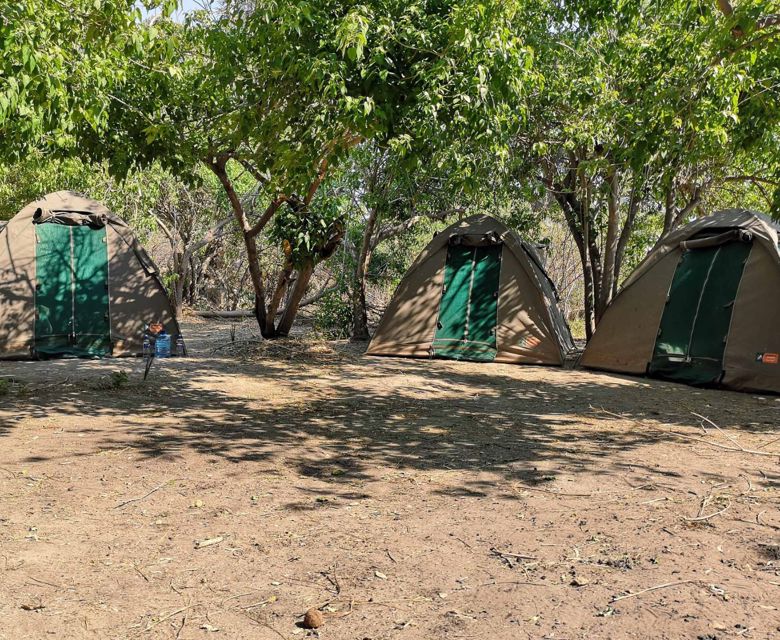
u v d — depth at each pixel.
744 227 9.92
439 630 2.86
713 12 9.09
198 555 3.66
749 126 9.37
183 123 10.77
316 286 21.72
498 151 8.35
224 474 5.12
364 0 7.75
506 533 3.93
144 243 20.83
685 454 5.80
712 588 3.15
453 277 12.45
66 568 3.50
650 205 15.56
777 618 2.87
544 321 11.87
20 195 18.56
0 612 3.05
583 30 11.62
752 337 9.44
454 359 12.12
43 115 7.67
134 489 4.75
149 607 3.10
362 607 3.07
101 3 6.80
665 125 9.34
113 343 11.84
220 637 2.84
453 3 7.89
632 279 11.02
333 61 7.19
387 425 6.98
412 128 8.12
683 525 4.00
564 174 13.98
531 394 8.95
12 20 5.89
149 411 7.44
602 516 4.19
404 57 7.79
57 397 8.07
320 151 8.55
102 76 7.61
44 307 11.52
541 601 3.08
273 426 6.84
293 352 12.44
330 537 3.89
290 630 2.89
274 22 7.84
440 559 3.57
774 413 7.82
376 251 17.86
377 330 12.62
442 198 14.80
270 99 8.74
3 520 4.16
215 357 11.98
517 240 12.26
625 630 2.80
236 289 25.05
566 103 12.01
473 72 7.25
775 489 4.74
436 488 4.82
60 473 5.10
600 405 8.21
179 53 9.87
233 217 21.53
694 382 9.74
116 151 10.69
